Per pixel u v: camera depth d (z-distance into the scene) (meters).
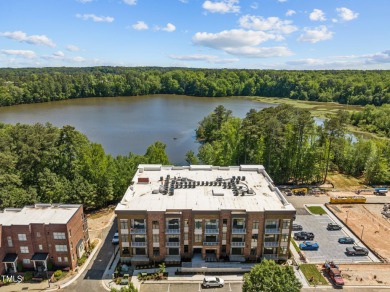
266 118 115.25
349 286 59.28
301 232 76.19
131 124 191.50
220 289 58.94
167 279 61.47
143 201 68.00
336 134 107.81
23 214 66.75
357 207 91.88
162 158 99.25
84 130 175.75
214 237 66.06
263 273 47.94
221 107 162.25
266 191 73.94
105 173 89.25
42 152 88.69
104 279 61.94
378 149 114.75
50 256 64.06
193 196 70.69
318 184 110.38
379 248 71.62
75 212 66.50
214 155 111.56
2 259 62.34
